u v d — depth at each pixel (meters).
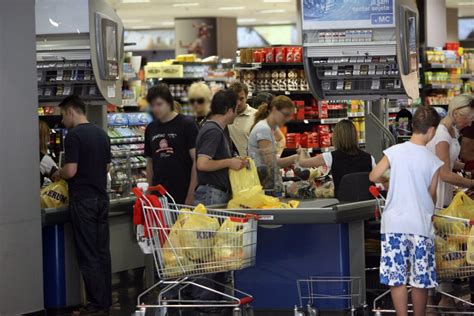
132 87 16.95
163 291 8.41
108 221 9.90
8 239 8.75
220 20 38.41
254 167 8.82
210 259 8.05
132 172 13.28
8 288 8.74
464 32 41.56
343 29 10.02
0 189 8.66
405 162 7.69
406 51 9.95
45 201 9.52
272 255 8.92
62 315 9.50
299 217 8.32
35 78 9.06
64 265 9.75
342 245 8.71
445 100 20.56
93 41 10.13
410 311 8.34
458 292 10.05
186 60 22.67
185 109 21.59
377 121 10.58
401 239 7.65
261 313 8.91
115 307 9.83
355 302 8.77
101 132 9.66
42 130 9.79
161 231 8.06
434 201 7.80
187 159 9.65
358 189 8.95
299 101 15.60
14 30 8.83
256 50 15.70
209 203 8.95
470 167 10.23
